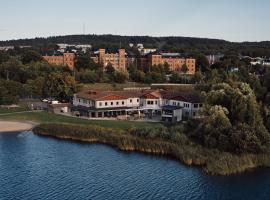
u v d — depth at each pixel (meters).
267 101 121.81
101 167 88.38
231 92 105.50
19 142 109.44
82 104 149.25
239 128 93.50
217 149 93.38
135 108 143.25
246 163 88.31
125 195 72.94
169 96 143.75
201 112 104.56
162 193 74.12
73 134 114.50
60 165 89.56
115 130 112.56
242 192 75.38
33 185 77.19
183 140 99.06
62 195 72.50
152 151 99.44
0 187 76.00
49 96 175.88
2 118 138.88
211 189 76.44
